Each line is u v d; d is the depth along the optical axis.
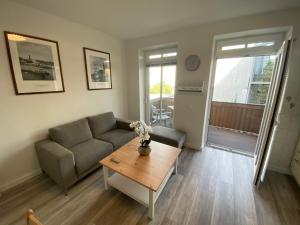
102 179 2.17
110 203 1.75
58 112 2.46
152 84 3.88
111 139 2.68
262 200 1.82
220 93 4.49
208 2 1.90
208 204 1.75
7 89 1.87
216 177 2.24
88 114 3.02
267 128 1.91
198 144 3.12
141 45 3.47
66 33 2.43
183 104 3.14
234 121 4.27
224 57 2.77
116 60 3.53
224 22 2.46
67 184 1.86
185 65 2.95
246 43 2.56
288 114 2.20
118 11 2.15
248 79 4.08
